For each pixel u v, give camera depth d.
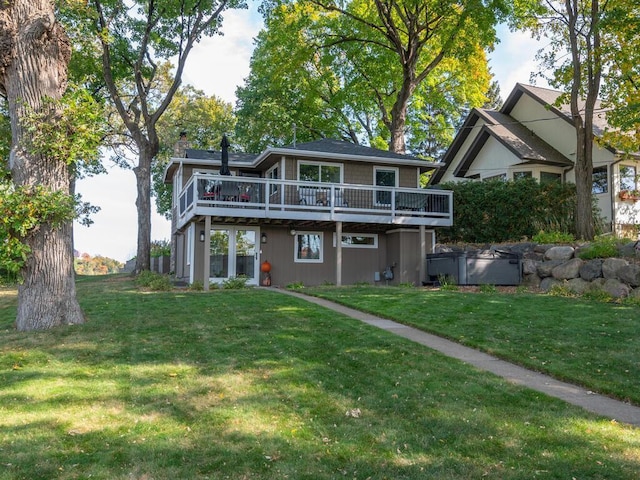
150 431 4.75
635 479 3.90
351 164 20.89
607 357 7.23
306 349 7.69
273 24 27.25
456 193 21.80
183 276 23.25
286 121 32.97
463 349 7.99
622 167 22.42
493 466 4.12
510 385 6.16
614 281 13.52
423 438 4.66
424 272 19.33
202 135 40.47
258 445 4.48
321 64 30.95
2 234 8.15
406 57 27.11
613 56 16.12
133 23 24.52
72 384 6.03
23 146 8.93
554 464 4.15
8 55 8.99
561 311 10.66
